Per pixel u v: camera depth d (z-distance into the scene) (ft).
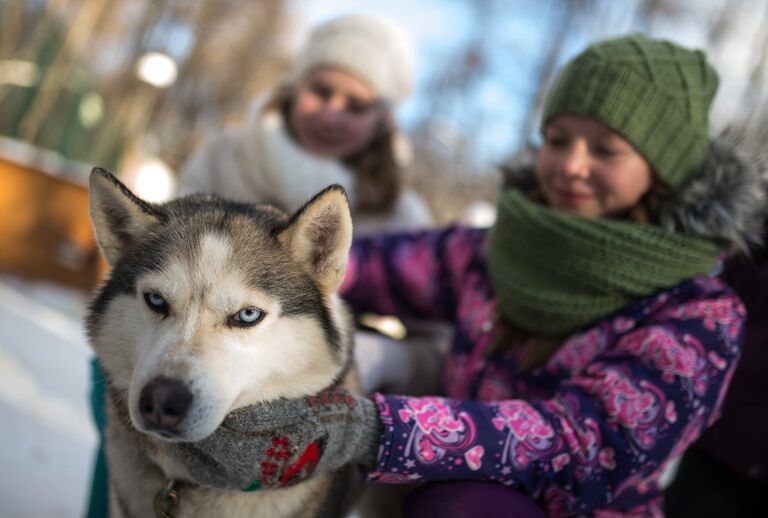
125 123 27.04
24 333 13.01
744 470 7.07
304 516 5.39
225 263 4.86
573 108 6.22
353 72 10.50
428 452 4.71
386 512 6.79
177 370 4.30
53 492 7.38
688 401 5.04
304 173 10.43
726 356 5.33
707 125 6.23
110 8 27.99
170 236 5.08
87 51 27.07
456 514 4.77
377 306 8.02
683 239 5.73
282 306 4.98
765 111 22.89
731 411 7.13
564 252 5.90
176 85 42.32
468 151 44.04
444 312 7.75
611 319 5.80
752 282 7.14
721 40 28.43
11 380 10.23
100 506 6.08
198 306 4.72
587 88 6.12
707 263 5.95
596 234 5.71
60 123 23.24
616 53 6.12
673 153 6.02
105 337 5.11
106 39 30.07
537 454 4.85
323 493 5.49
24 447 8.18
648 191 6.35
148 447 5.03
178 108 45.42
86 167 18.83
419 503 5.02
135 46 32.50
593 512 5.49
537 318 6.09
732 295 5.73
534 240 6.12
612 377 5.08
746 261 7.12
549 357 6.13
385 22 11.17
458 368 6.81
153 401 4.17
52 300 16.99
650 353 5.23
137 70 26.48
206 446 4.64
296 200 10.51
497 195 7.32
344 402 4.81
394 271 7.77
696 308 5.50
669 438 4.99
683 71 6.12
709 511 7.53
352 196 10.81
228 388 4.49
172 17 35.17
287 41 52.70
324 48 10.61
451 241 7.75
